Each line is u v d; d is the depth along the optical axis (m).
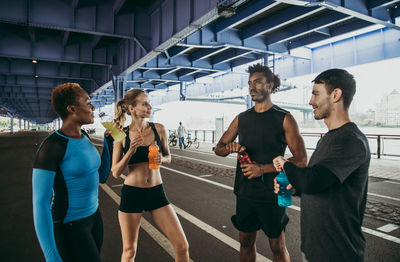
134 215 2.23
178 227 2.25
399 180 7.43
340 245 1.28
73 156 1.56
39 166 1.43
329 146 1.35
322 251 1.31
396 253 3.17
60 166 1.54
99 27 12.09
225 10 7.86
